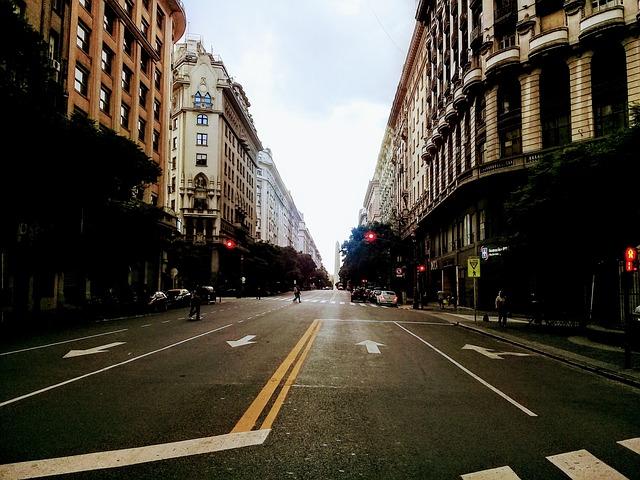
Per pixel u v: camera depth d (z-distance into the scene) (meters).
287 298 60.69
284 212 141.88
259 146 91.81
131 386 7.77
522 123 28.14
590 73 25.11
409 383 8.46
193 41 70.12
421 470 4.46
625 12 23.62
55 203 18.77
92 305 24.94
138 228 24.58
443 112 39.75
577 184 15.62
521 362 11.48
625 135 13.48
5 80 14.73
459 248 36.50
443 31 41.69
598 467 4.66
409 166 63.00
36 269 20.88
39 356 10.99
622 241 15.51
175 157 65.50
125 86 37.84
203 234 63.09
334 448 5.00
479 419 6.25
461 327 21.11
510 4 29.62
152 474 4.23
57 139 17.02
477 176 29.64
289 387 7.82
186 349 12.25
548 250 17.58
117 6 35.03
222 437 5.27
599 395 8.00
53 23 27.80
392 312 30.91
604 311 22.66
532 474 4.44
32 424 5.63
